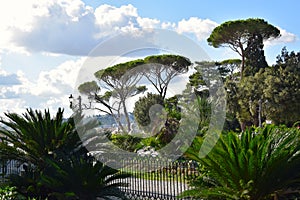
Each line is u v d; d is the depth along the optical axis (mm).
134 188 11531
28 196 9461
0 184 10094
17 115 10656
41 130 10508
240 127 32094
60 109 11023
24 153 10555
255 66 34219
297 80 30609
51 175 9695
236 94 31922
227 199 7824
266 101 31109
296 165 7715
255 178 7652
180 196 8188
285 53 32250
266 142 7727
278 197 7984
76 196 9359
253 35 33781
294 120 30750
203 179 8359
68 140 10539
